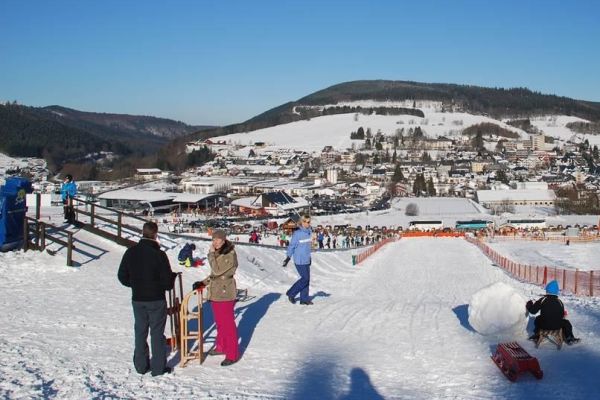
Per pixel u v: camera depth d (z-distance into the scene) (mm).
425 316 14047
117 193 121125
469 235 83625
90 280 15359
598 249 63531
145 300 8430
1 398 7070
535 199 152500
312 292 19875
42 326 10836
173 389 8070
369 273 33719
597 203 140750
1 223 16609
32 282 14547
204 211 117062
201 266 20047
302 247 15062
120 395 7656
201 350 9422
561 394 8227
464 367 9633
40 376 8016
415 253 53000
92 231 20125
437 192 191250
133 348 9953
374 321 13234
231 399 7820
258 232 66375
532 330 12305
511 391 8406
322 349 10641
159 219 89750
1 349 9109
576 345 10844
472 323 11938
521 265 43094
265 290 18688
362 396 8227
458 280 31859
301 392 8305
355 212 122125
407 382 8867
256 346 10695
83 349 9633
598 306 16141
